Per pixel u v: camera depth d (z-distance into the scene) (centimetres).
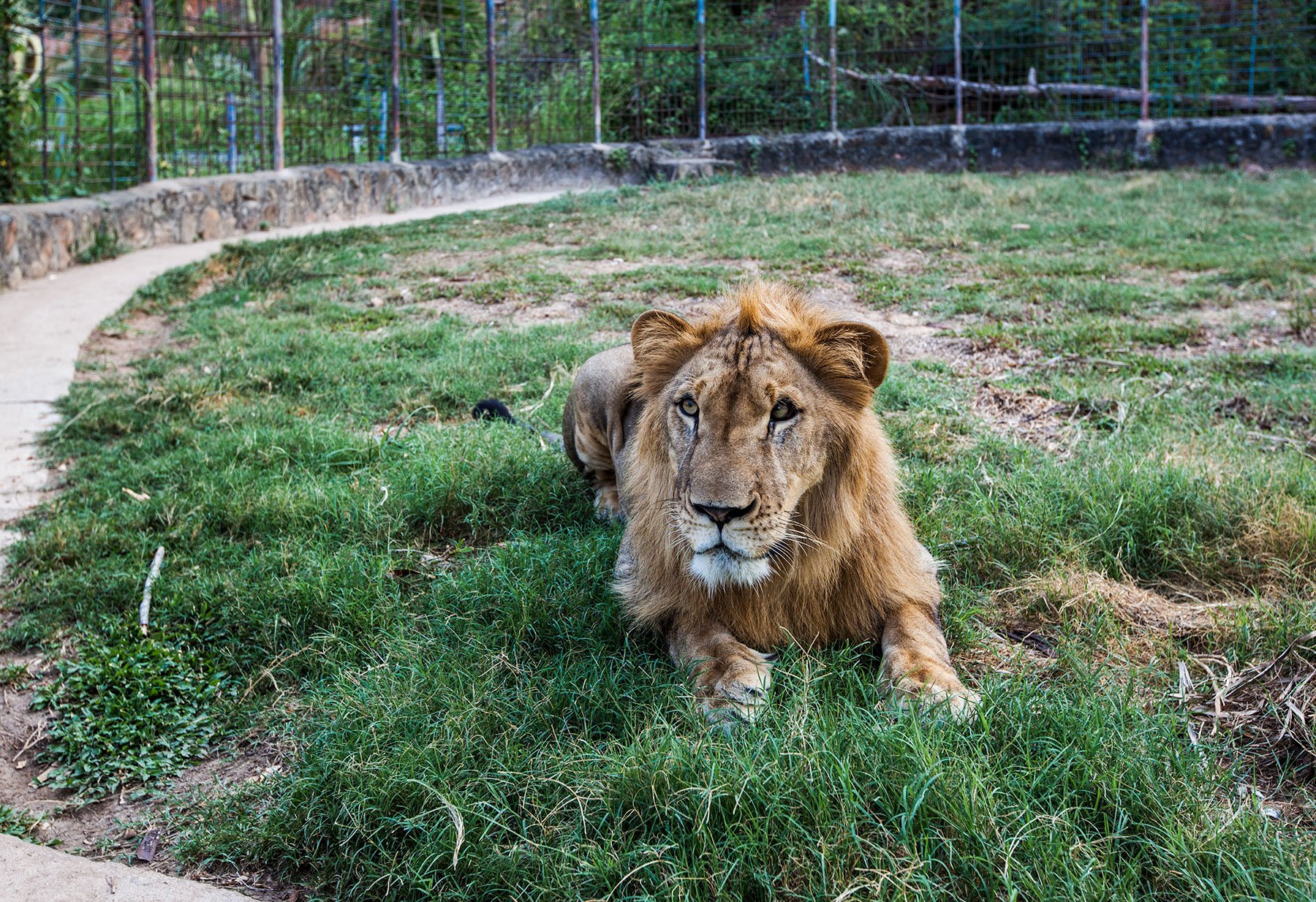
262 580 456
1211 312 830
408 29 1750
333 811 319
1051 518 456
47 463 595
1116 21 1986
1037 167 1811
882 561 369
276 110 1409
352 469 571
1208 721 334
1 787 371
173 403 666
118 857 331
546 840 291
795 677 342
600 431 492
